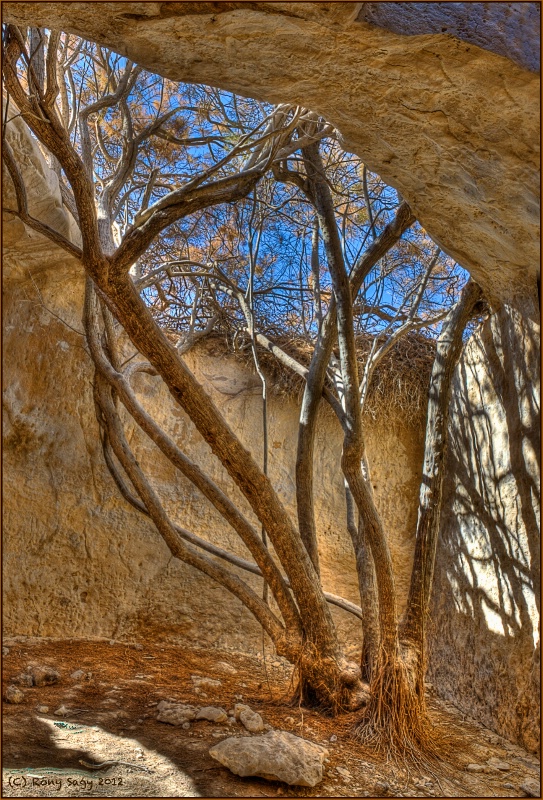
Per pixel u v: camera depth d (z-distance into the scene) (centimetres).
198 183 405
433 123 347
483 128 339
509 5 299
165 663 559
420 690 460
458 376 655
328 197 498
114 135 637
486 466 578
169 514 688
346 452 464
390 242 518
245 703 464
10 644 546
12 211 462
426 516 512
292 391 762
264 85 338
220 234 689
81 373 684
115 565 647
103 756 343
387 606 452
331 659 469
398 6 290
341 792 348
